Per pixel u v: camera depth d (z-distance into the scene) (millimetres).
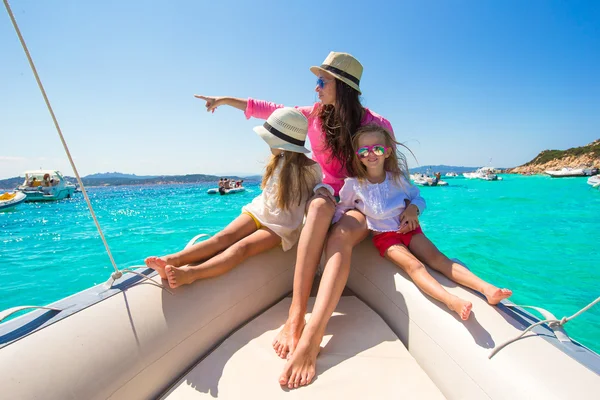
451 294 1862
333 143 2836
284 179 2438
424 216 12070
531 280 5266
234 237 2383
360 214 2465
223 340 2039
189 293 1942
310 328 1812
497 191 25719
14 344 1340
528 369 1383
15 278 5859
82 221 12922
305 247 2141
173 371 1701
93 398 1354
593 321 3906
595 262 6102
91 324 1540
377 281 2402
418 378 1710
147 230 10250
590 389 1229
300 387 1631
